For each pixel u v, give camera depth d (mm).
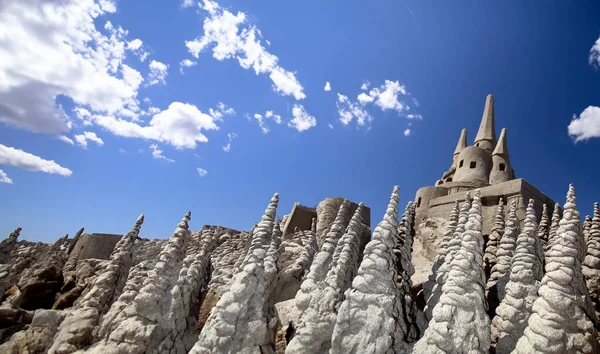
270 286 19500
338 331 13211
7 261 39531
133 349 15141
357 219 18828
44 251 36188
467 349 11148
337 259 17422
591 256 17047
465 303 11875
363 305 13477
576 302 10797
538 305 11164
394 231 15312
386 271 14125
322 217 38000
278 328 19000
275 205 17844
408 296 16250
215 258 30016
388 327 12875
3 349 18641
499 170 48406
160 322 16484
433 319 12070
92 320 17797
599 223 17828
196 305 20719
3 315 21750
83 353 15648
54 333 18719
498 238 21297
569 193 12656
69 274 32656
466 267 12555
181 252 18844
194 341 18375
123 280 21797
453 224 19234
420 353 11648
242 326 14594
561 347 10141
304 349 14094
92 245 38500
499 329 13242
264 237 16750
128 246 22578
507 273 16156
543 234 21766
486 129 58438
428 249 36562
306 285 16609
